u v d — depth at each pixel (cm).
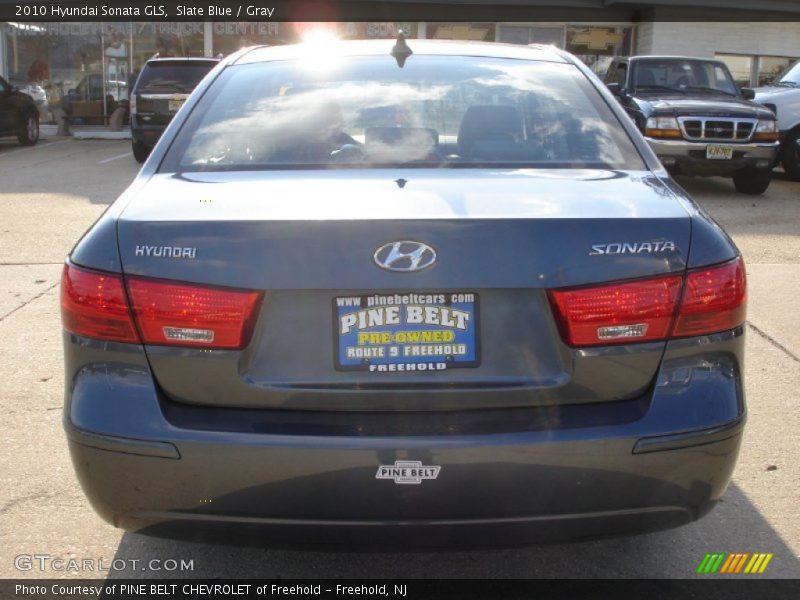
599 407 243
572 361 239
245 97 332
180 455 236
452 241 236
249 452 233
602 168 297
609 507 242
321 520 238
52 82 2069
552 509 239
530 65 359
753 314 609
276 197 260
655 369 244
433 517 238
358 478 234
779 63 2150
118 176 1327
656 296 241
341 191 264
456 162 299
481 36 2064
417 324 238
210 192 268
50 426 422
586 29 2095
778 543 323
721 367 250
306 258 235
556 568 307
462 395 239
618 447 237
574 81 348
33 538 325
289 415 240
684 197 272
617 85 1225
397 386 239
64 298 253
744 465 385
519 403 241
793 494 359
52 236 850
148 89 1505
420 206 248
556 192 266
